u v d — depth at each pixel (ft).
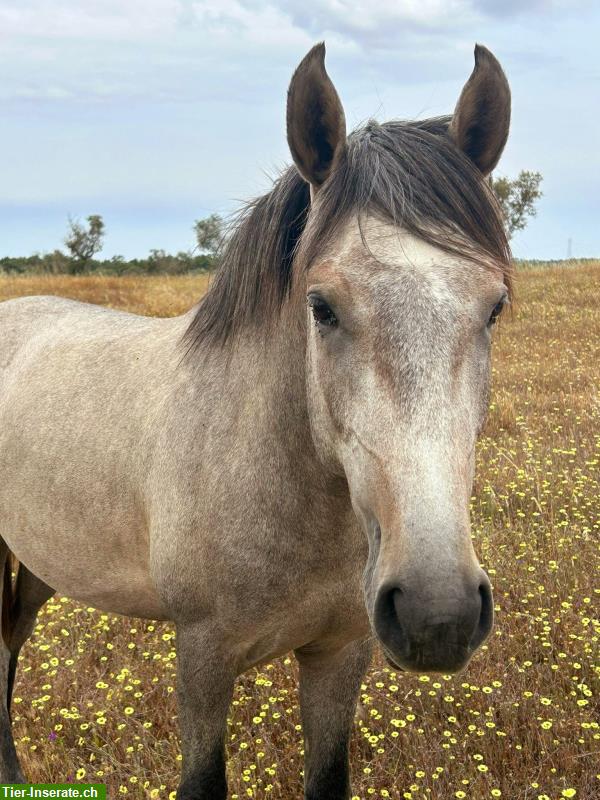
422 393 5.59
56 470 9.82
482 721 10.84
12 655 11.96
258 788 10.23
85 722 11.80
